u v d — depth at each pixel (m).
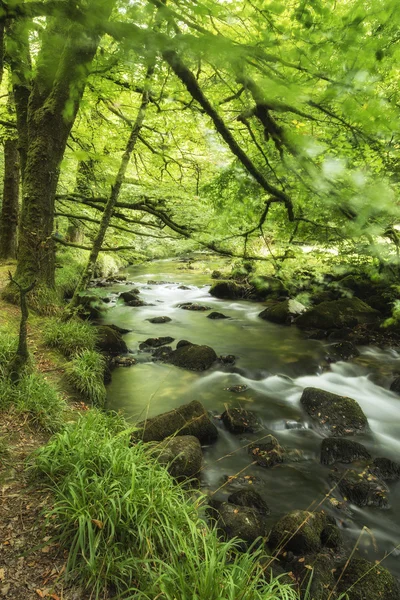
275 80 1.20
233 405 6.90
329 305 11.99
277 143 1.65
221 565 2.78
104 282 17.64
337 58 1.18
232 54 1.15
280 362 8.95
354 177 1.25
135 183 9.95
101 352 8.66
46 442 4.40
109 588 2.75
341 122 1.42
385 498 4.69
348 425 6.29
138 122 7.28
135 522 3.11
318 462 5.44
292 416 6.59
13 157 13.23
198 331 11.16
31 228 8.73
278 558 3.82
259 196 2.74
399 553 4.01
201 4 1.22
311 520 4.04
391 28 1.14
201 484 4.86
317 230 2.39
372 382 8.22
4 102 11.80
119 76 5.40
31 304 8.80
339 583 3.53
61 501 3.17
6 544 2.97
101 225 8.20
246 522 4.00
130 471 3.55
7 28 1.34
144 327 11.33
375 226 1.31
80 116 9.07
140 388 7.35
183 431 5.58
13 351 5.69
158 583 2.67
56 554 2.94
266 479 5.05
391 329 10.88
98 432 4.32
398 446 5.93
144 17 1.18
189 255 27.59
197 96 1.87
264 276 14.22
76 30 1.23
